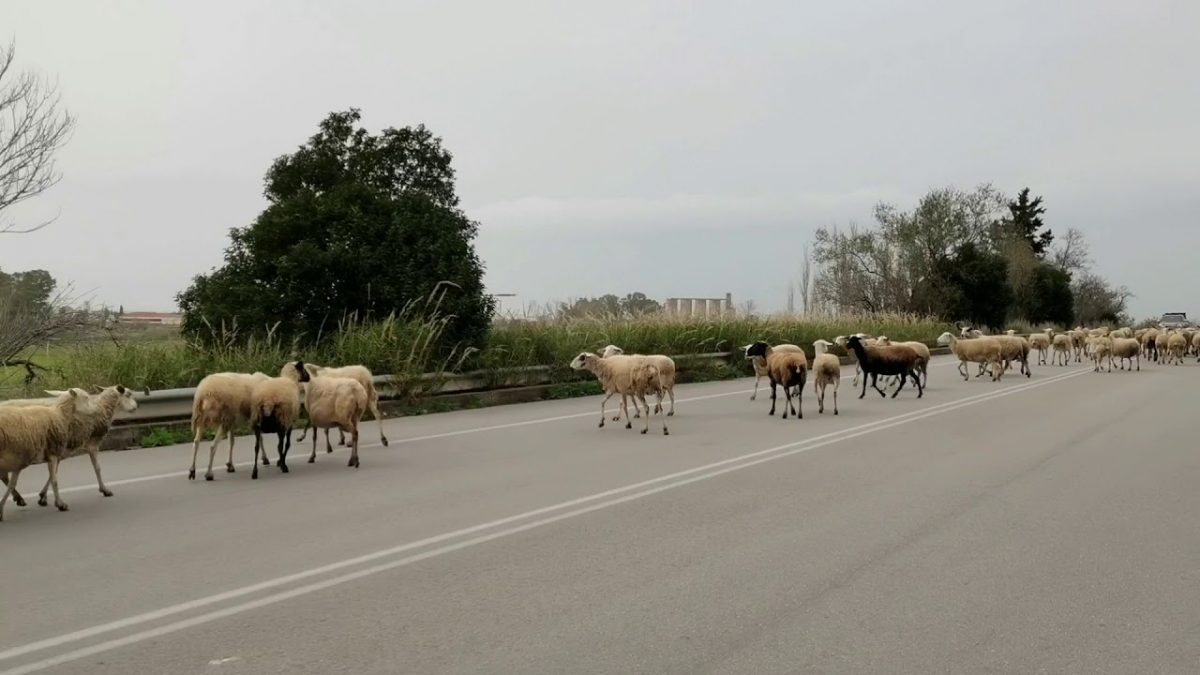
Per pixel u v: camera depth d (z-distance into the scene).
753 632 5.54
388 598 6.25
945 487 10.16
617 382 15.55
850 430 15.37
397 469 11.59
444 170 24.95
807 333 35.47
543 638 5.46
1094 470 11.25
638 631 5.57
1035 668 4.98
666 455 12.65
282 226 21.19
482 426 16.22
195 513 8.98
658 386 15.29
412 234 21.62
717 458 12.34
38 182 17.33
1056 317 85.12
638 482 10.55
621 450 13.17
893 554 7.30
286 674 4.93
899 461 12.01
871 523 8.40
